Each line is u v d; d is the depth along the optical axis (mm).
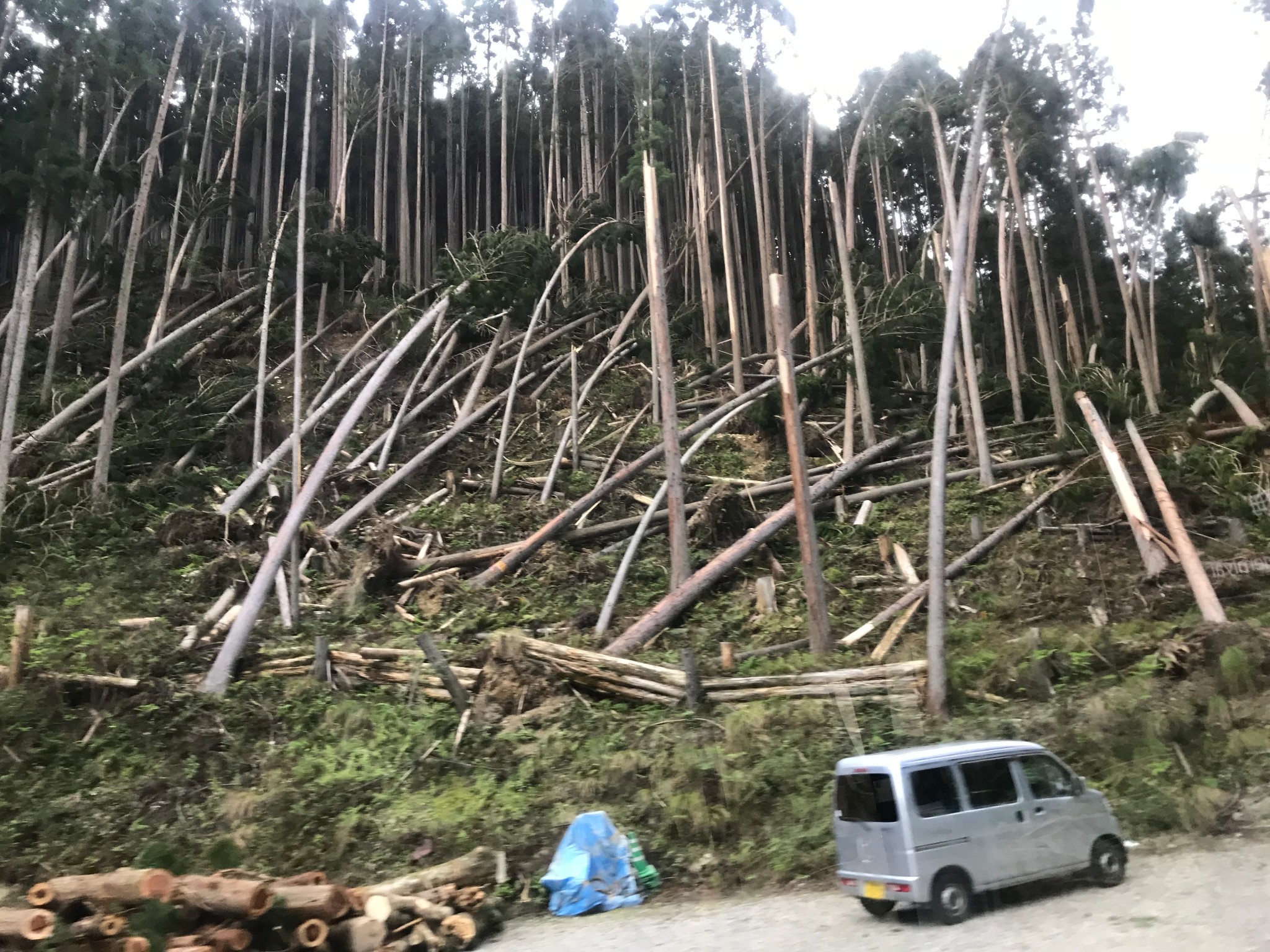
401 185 34250
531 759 10273
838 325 25125
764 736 10000
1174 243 28969
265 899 6191
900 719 10109
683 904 7852
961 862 6430
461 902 7430
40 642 12867
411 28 38719
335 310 29125
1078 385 19953
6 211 17875
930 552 11023
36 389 23141
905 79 23297
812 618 12477
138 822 9383
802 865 8156
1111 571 13914
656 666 11805
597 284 29156
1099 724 9414
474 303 20328
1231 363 20047
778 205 35500
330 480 19766
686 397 24906
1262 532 14383
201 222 30688
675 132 34000
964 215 12453
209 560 16469
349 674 12359
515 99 39438
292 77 38031
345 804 9594
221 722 11188
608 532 17766
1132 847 7730
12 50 18156
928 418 21625
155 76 24484
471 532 18078
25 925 5914
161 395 23500
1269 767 8484
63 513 17500
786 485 19062
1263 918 5625
